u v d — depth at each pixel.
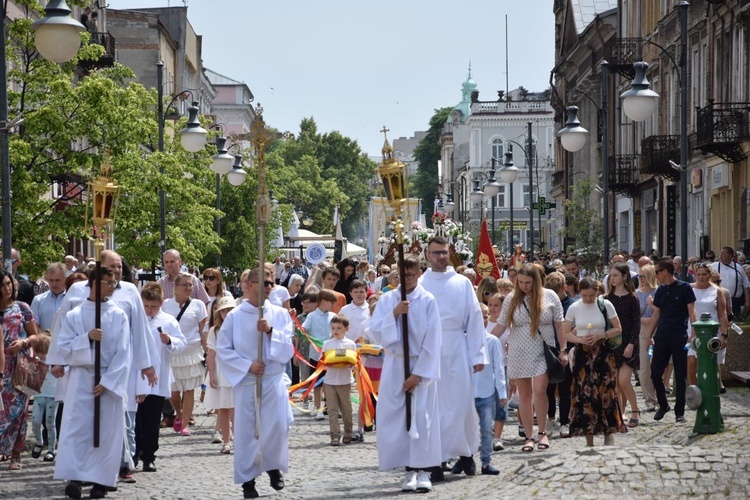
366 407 23.08
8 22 42.25
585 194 64.31
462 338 17.91
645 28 66.69
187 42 114.81
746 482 15.05
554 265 35.19
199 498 16.73
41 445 21.25
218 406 21.48
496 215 151.62
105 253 17.92
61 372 17.52
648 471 15.48
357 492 16.80
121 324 17.36
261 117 17.30
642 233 67.19
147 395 19.42
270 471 17.14
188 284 24.16
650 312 26.19
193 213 55.69
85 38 42.09
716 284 28.06
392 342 17.12
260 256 17.08
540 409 20.70
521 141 154.25
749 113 47.09
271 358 17.00
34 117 39.28
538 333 20.52
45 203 39.69
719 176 50.91
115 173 47.34
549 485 15.24
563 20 94.94
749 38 47.59
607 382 19.61
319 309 26.64
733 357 28.47
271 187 79.06
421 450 16.84
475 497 15.41
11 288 20.03
